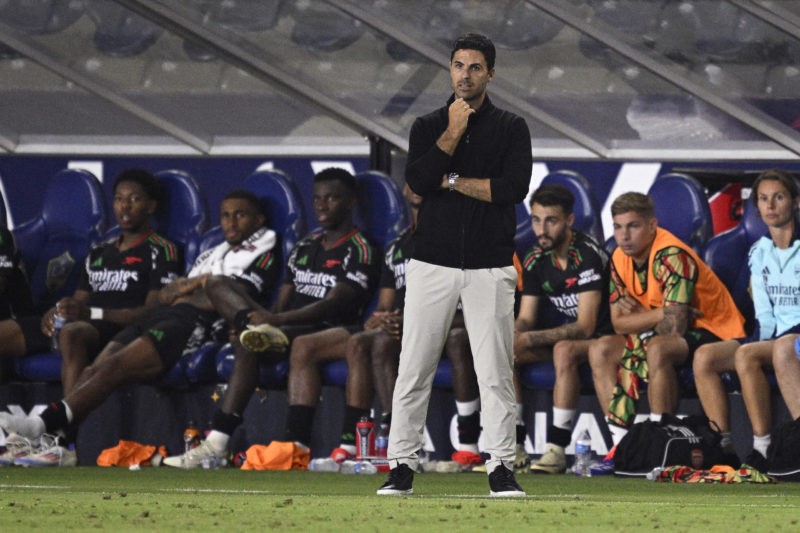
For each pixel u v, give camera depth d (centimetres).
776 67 2923
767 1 2711
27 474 2653
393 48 3189
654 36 2927
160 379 3139
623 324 2812
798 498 2002
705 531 1384
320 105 3281
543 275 2975
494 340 1902
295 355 2939
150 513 1560
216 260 3241
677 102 3138
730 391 2766
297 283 3170
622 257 2861
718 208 3153
